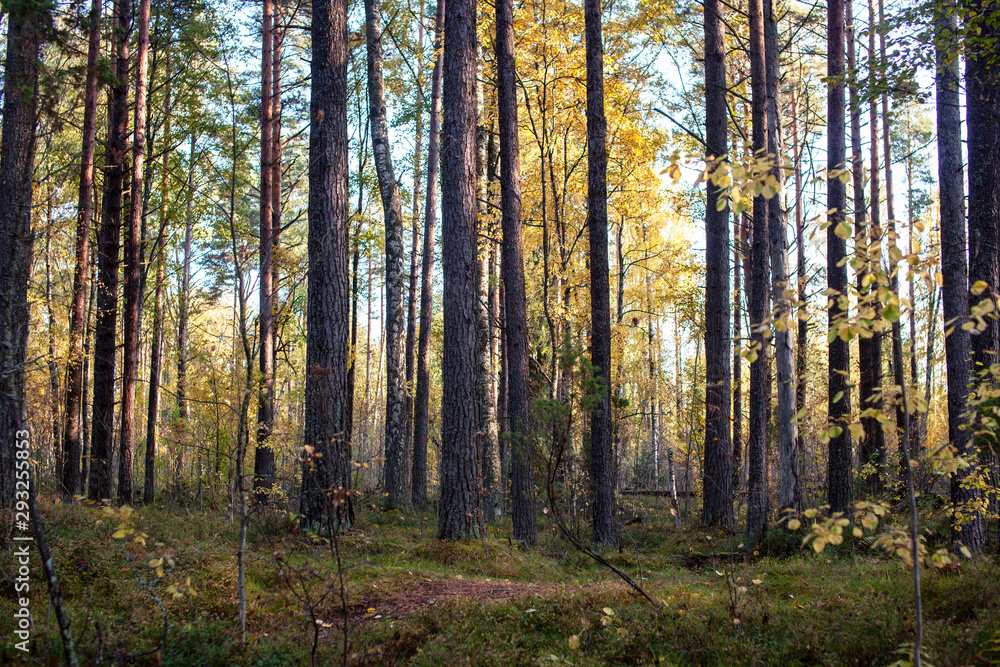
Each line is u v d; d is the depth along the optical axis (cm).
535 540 1155
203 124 1673
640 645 574
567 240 2125
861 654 519
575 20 1712
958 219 953
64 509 922
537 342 1873
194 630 591
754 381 1185
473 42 1158
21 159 930
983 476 759
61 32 1046
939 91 978
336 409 1086
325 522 1053
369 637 617
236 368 1237
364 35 1830
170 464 2006
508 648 579
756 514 1130
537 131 2042
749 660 536
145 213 1767
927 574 677
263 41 1628
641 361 2677
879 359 1487
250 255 650
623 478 3180
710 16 1548
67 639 445
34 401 1485
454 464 1085
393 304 1797
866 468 1272
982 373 427
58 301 1736
